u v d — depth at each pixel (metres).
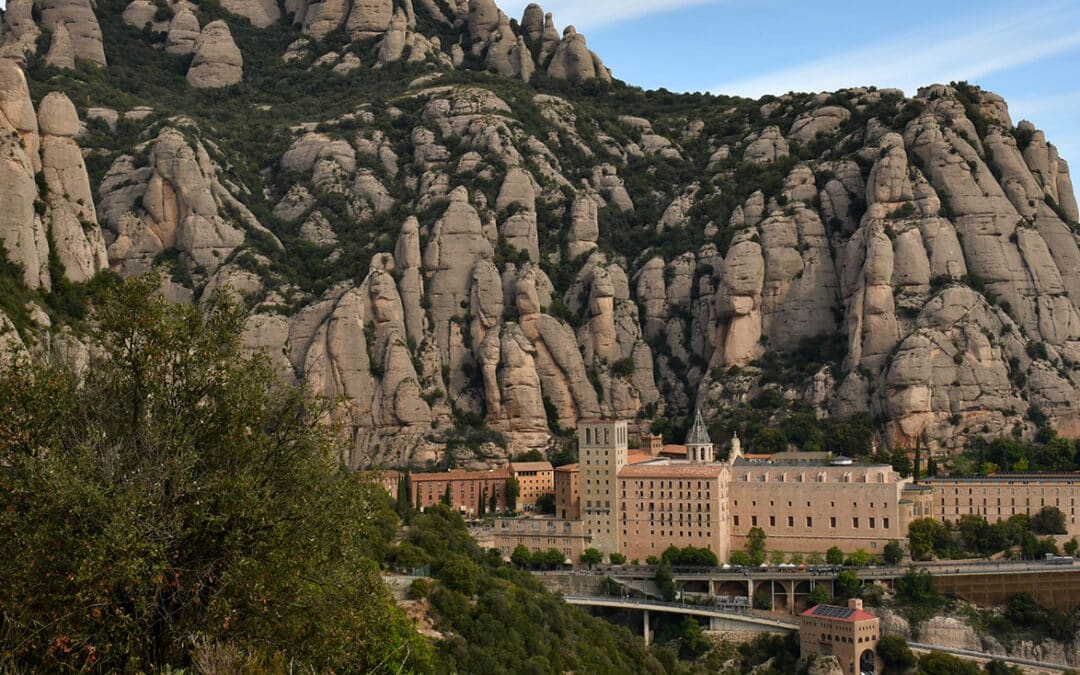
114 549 74.62
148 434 83.88
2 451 79.81
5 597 74.38
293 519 85.00
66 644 73.62
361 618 89.25
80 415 84.81
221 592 79.56
